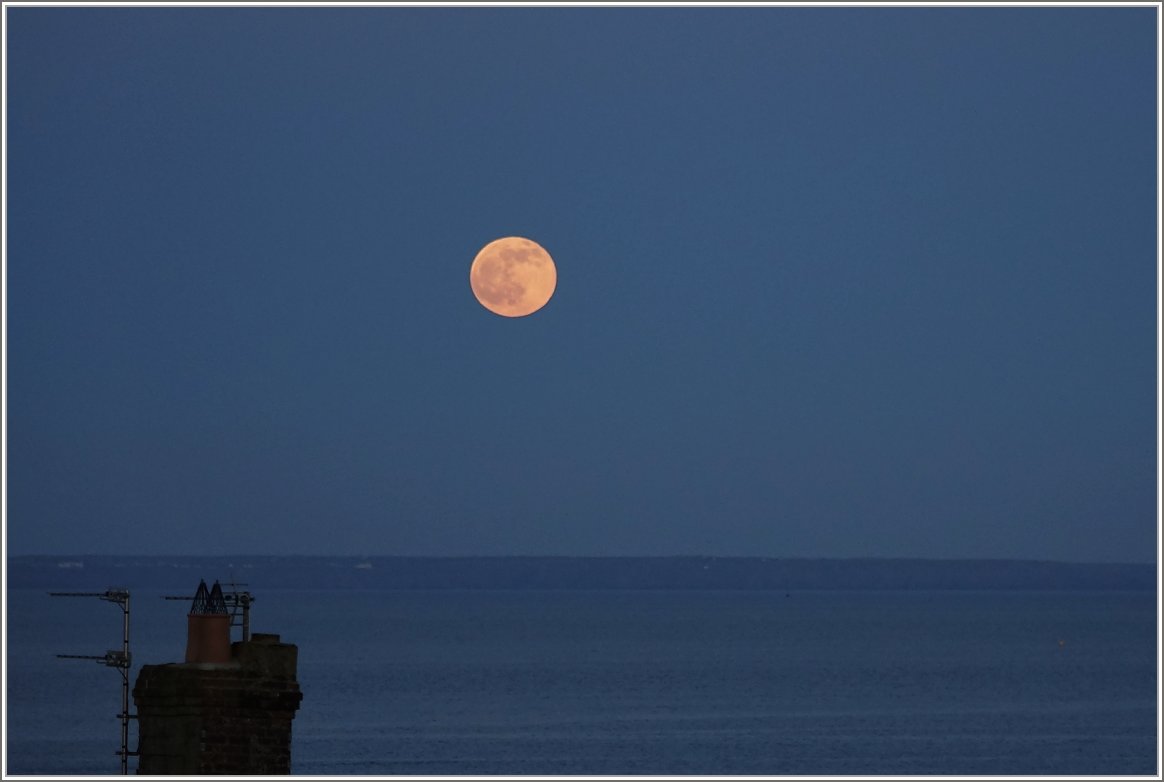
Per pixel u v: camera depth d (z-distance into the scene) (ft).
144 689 287.89
